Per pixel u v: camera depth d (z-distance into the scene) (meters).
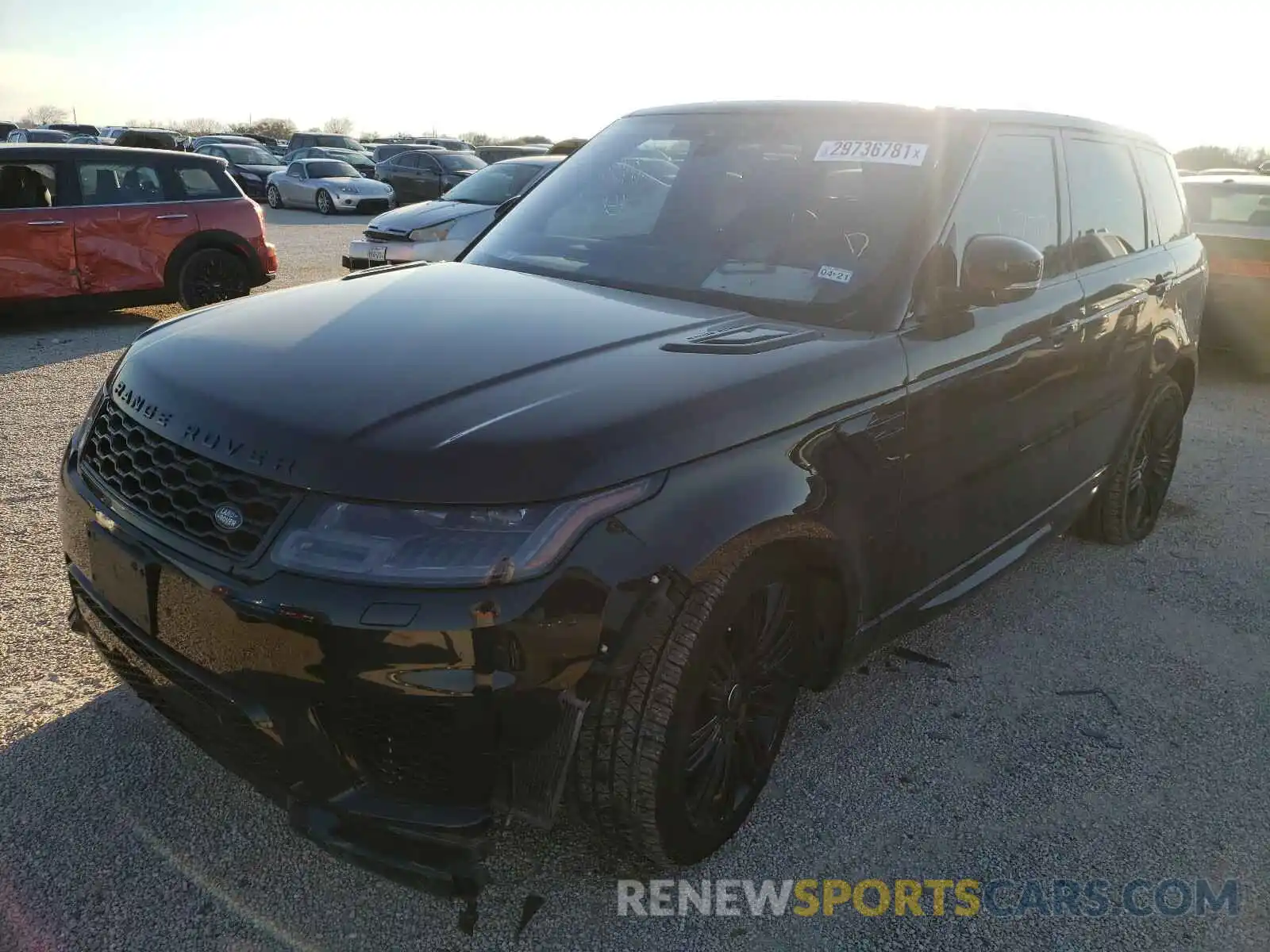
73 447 2.56
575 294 2.88
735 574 2.16
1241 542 4.86
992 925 2.34
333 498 1.90
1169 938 2.33
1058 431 3.60
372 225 10.30
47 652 3.20
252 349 2.37
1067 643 3.75
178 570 2.03
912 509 2.78
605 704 2.08
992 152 3.19
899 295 2.76
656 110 3.75
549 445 1.95
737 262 2.97
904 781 2.86
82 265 8.74
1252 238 7.86
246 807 2.55
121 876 2.31
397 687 1.85
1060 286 3.52
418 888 1.98
